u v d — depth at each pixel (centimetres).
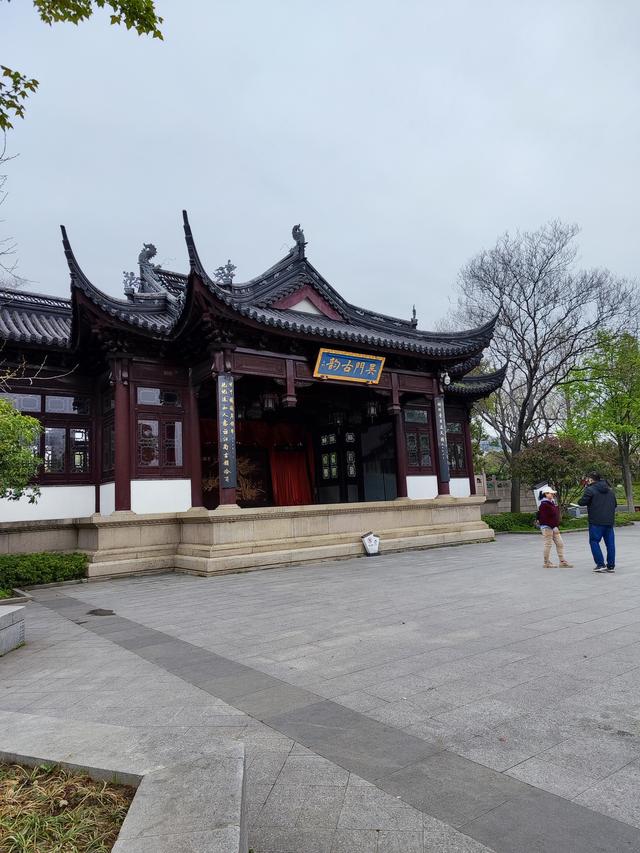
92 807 323
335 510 1992
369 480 2623
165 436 1938
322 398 2581
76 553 1723
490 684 614
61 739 399
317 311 2359
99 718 563
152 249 2461
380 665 698
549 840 342
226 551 1709
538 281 3225
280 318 2042
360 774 432
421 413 2650
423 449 2630
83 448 2017
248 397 2402
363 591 1252
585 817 365
